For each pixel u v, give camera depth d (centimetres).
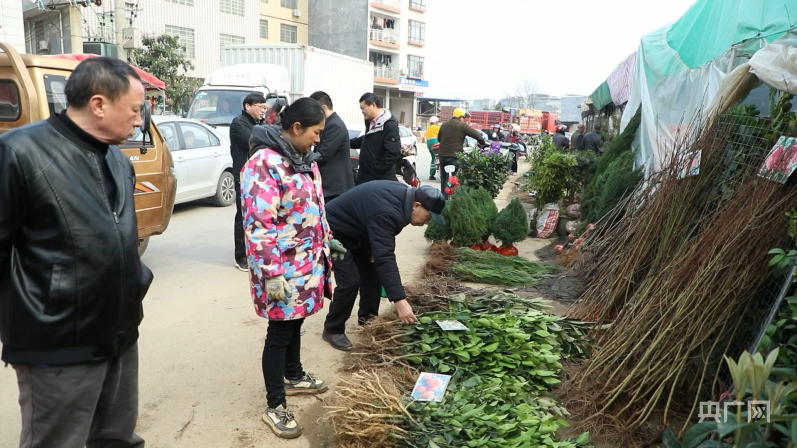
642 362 312
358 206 376
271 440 307
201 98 1254
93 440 231
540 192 835
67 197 187
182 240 764
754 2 529
